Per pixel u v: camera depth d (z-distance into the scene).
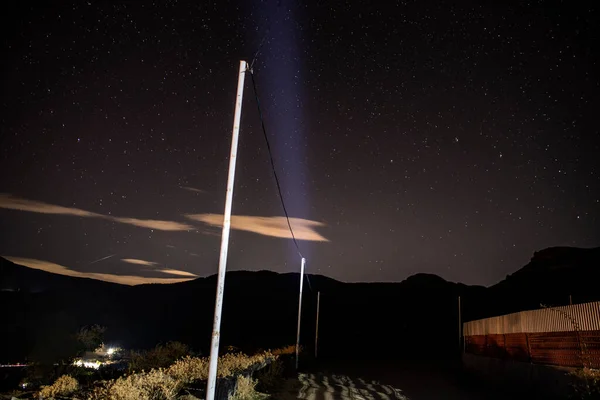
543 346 17.23
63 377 14.18
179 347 21.81
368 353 51.19
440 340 64.06
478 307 75.44
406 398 16.53
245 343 63.28
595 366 13.31
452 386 20.44
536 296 58.31
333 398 16.08
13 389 18.22
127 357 29.70
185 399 10.42
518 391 17.30
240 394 13.55
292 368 25.42
